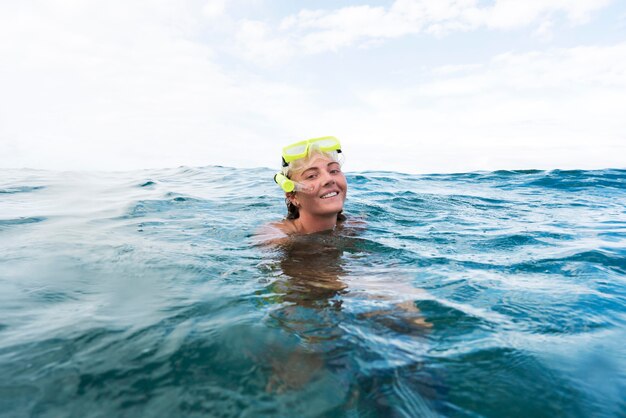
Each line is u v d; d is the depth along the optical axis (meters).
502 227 3.75
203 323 1.63
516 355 1.44
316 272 2.34
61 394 1.17
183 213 4.30
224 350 1.42
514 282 2.22
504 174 8.96
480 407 1.18
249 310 1.77
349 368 1.33
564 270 2.46
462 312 1.79
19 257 2.54
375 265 2.50
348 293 2.00
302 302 1.88
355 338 1.53
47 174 9.10
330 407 1.14
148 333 1.54
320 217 3.17
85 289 2.03
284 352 1.42
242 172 9.77
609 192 6.53
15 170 10.08
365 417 1.11
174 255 2.63
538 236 3.37
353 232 3.36
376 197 5.61
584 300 1.96
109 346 1.44
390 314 1.75
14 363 1.32
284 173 3.24
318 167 3.05
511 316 1.77
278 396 1.18
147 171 10.59
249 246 2.91
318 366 1.34
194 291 2.01
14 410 1.09
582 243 3.14
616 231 3.60
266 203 5.04
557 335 1.60
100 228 3.46
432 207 4.91
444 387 1.26
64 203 4.95
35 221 3.72
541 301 1.94
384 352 1.44
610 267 2.53
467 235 3.39
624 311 1.85
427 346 1.49
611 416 1.15
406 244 3.03
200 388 1.21
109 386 1.21
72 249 2.73
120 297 1.92
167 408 1.12
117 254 2.63
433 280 2.22
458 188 7.04
